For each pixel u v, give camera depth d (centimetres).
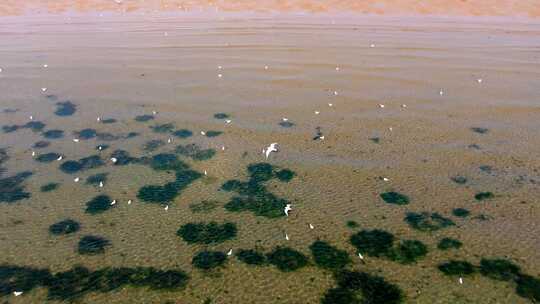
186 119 3083
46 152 2719
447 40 4338
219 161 2650
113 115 3133
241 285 1858
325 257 1991
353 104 3250
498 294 1794
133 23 4838
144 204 2314
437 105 3222
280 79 3634
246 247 2048
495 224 2148
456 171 2531
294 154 2705
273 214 2248
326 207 2284
